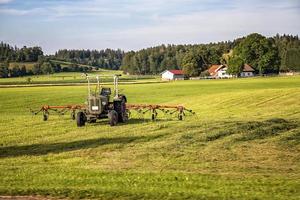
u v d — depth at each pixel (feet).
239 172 49.93
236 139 73.67
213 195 37.60
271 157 60.49
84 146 69.97
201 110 152.15
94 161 58.08
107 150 66.08
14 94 269.03
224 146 68.08
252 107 153.89
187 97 219.00
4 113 156.66
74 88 335.26
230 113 136.56
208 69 638.94
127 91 282.97
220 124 90.53
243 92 210.79
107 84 377.30
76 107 121.08
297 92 192.03
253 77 517.55
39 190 39.88
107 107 99.81
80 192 39.06
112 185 42.06
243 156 61.11
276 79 425.69
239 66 558.56
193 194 37.93
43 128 96.17
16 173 49.08
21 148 70.28
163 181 43.93
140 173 48.52
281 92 195.93
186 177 45.73
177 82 435.12
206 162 56.85
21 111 165.58
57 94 265.75
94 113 99.09
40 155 63.77
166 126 91.30
